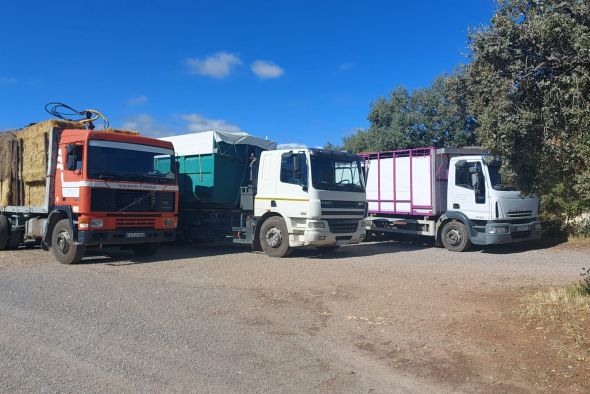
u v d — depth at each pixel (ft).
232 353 19.40
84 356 18.75
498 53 18.88
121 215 40.86
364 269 38.70
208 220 51.83
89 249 50.80
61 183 41.75
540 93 18.80
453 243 52.42
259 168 48.11
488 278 34.78
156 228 43.27
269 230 46.62
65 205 40.98
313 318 24.44
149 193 42.73
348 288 31.12
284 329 22.65
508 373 17.15
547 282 32.76
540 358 18.02
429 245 58.65
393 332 22.02
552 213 60.29
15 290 30.04
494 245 57.47
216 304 27.07
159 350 19.56
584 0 17.54
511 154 19.74
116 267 39.52
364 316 24.67
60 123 43.96
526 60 18.63
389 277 35.01
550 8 18.26
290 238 45.11
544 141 18.70
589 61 17.34
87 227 39.11
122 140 41.73
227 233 50.75
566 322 20.99
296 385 16.48
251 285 32.24
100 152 40.24
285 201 45.47
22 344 19.99
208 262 42.42
